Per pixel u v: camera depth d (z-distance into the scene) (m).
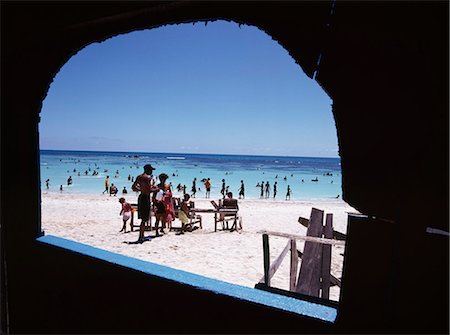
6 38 2.16
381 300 1.22
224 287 1.79
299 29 1.28
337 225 14.09
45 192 29.84
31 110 2.27
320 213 4.44
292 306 1.56
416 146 1.10
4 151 2.39
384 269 1.21
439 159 1.07
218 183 47.91
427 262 1.13
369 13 1.16
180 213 9.53
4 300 2.51
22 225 2.41
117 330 2.10
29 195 2.37
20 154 2.35
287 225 13.24
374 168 1.18
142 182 8.20
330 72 1.23
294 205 23.28
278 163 122.19
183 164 93.38
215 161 122.38
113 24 1.82
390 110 1.14
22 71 2.23
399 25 1.11
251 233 10.06
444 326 1.12
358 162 1.20
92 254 2.23
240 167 88.50
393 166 1.14
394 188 1.15
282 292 3.30
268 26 1.34
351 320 1.29
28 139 2.32
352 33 1.19
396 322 1.20
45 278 2.37
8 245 2.47
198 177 55.03
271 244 8.75
